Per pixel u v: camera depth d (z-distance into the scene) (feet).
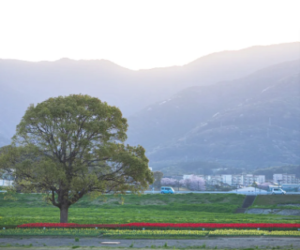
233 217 245.65
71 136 164.14
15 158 163.12
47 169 153.89
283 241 129.18
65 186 163.94
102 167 169.17
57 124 164.25
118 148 173.68
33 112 164.45
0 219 189.06
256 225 159.12
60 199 169.48
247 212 309.83
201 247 114.52
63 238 132.46
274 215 274.36
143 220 196.13
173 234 139.85
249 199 364.99
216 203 353.51
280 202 345.92
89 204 331.16
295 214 288.92
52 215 238.89
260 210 310.65
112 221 185.16
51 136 165.48
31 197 342.23
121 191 173.06
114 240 128.98
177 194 383.86
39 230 144.77
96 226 154.10
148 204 349.61
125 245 118.32
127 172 166.71
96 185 161.17
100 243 122.21
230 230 150.82
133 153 176.04
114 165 170.09
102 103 173.27
